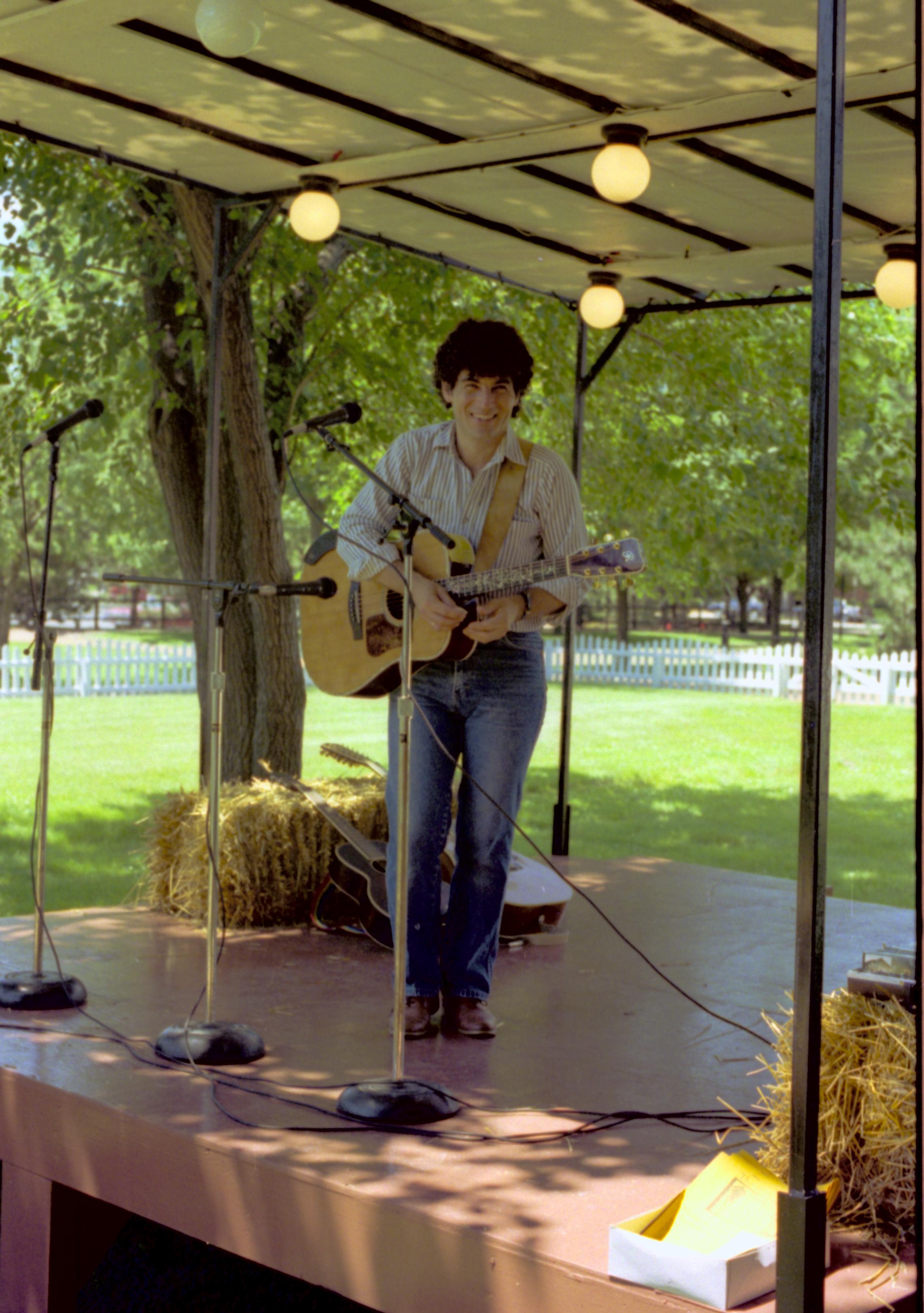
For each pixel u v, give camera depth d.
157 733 14.31
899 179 4.26
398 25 3.22
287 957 4.05
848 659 18.33
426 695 3.25
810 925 1.94
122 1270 3.25
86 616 36.88
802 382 8.52
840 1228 2.29
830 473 1.93
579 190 4.50
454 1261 2.20
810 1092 1.94
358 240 6.20
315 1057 3.06
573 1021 3.44
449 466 3.30
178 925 4.48
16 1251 2.91
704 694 19.44
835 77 1.95
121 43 3.48
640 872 5.71
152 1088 2.82
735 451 8.92
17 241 7.09
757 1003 3.67
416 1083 2.75
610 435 8.77
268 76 3.65
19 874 7.69
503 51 3.41
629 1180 2.41
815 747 1.92
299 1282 3.18
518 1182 2.39
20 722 15.02
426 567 3.26
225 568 6.39
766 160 4.14
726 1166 2.29
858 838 9.51
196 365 6.09
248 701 6.23
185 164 4.46
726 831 9.67
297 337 6.66
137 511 19.08
